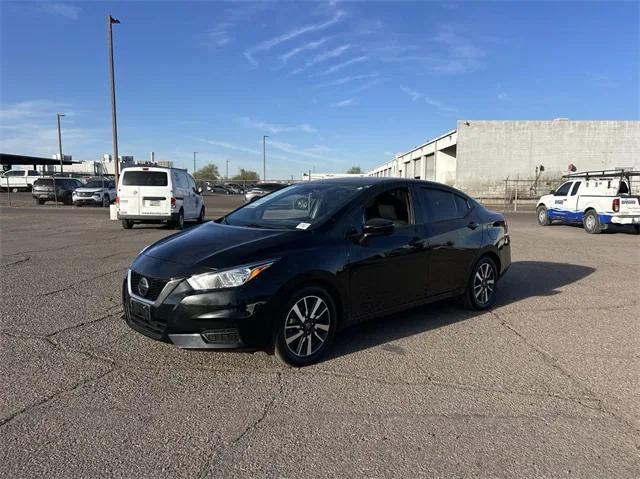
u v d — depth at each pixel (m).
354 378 3.99
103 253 10.09
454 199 5.95
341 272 4.38
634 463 2.87
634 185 30.36
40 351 4.43
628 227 18.36
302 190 5.37
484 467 2.81
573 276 8.35
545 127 35.31
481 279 6.08
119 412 3.37
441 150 43.50
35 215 21.30
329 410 3.45
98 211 24.31
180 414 3.36
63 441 3.00
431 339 4.97
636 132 35.19
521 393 3.78
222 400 3.57
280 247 4.14
